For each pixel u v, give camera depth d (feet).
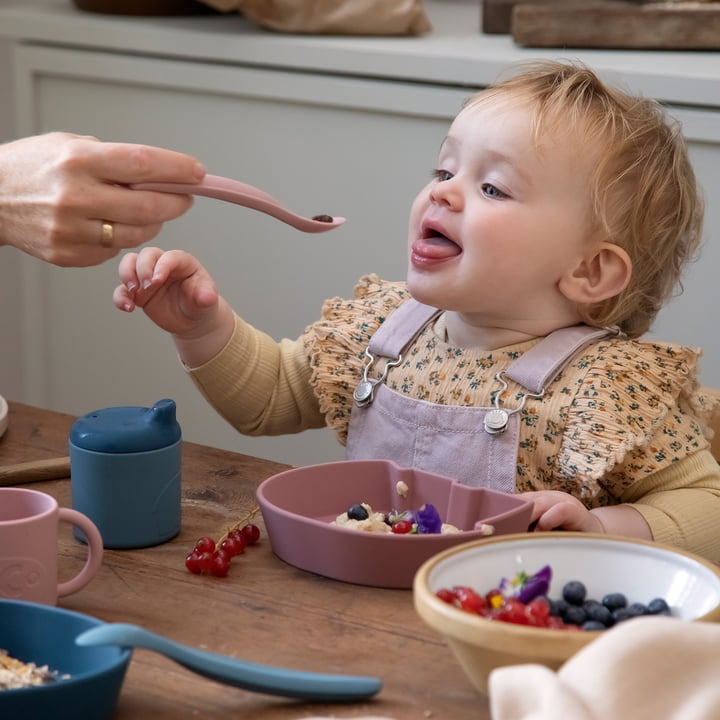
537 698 1.83
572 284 3.54
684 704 1.84
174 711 2.20
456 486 3.10
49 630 2.28
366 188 6.42
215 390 4.08
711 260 5.67
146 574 2.85
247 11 6.58
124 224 3.16
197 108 6.73
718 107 5.47
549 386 3.47
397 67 6.09
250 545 3.04
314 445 7.08
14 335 8.10
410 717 2.20
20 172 3.18
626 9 6.10
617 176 3.48
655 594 2.43
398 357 3.79
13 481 3.43
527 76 3.66
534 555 2.47
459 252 3.49
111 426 3.00
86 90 7.02
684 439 3.49
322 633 2.54
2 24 7.11
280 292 6.85
